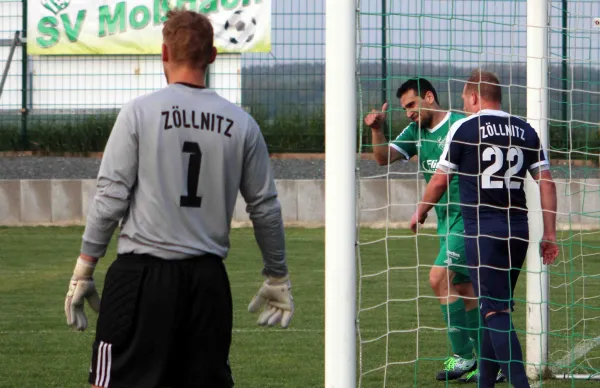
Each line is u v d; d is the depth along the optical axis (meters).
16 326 20.64
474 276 13.76
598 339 18.36
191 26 9.38
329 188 11.08
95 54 46.50
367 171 43.41
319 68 44.44
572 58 16.09
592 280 28.11
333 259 11.02
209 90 9.44
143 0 45.97
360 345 12.09
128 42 46.19
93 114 47.19
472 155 13.71
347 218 11.03
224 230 9.38
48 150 47.47
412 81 16.66
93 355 9.10
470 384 15.52
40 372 15.98
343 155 11.05
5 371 16.05
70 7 46.34
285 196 41.62
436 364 16.98
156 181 9.06
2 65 47.31
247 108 44.75
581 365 16.80
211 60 9.57
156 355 8.95
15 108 47.41
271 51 44.19
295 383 15.17
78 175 44.91
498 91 14.18
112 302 9.06
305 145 45.19
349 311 11.00
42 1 46.44
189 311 9.11
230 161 9.30
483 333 14.02
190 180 9.15
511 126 13.88
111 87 46.84
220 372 9.22
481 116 13.88
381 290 26.20
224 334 9.28
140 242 9.09
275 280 9.99
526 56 15.39
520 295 25.45
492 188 13.63
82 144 47.31
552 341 19.06
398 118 23.58
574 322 21.22
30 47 46.62
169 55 9.44
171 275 9.01
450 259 15.55
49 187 41.81
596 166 35.41
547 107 15.99
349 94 11.09
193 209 9.16
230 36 44.12
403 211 41.38
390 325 20.83
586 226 36.78
